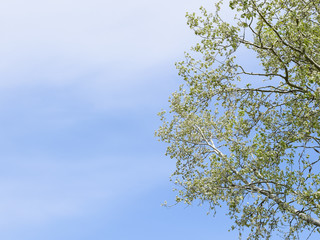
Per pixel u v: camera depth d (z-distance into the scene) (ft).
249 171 45.34
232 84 44.11
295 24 40.63
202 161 55.26
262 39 43.01
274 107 44.70
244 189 46.11
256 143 45.32
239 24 41.27
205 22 42.50
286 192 42.47
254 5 39.91
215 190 47.78
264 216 44.27
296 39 40.75
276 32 41.47
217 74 43.57
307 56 41.55
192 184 50.49
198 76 44.37
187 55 44.37
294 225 42.68
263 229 44.16
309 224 42.47
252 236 44.55
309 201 40.75
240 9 40.22
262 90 44.83
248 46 43.37
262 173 44.27
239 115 44.65
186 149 56.18
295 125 42.86
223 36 41.73
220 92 44.29
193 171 55.31
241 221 45.16
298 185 41.55
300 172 41.78
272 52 42.55
